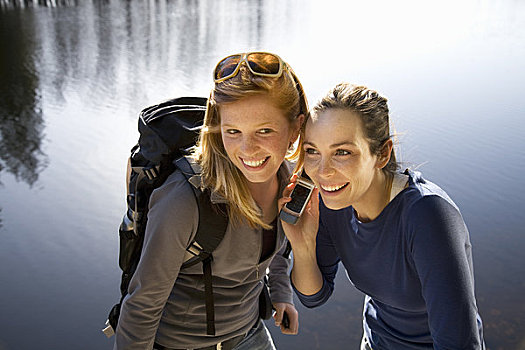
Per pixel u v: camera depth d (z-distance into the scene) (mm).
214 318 1523
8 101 9164
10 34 15805
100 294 4098
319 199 1560
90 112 8500
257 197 1538
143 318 1452
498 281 3865
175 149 1434
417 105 7828
